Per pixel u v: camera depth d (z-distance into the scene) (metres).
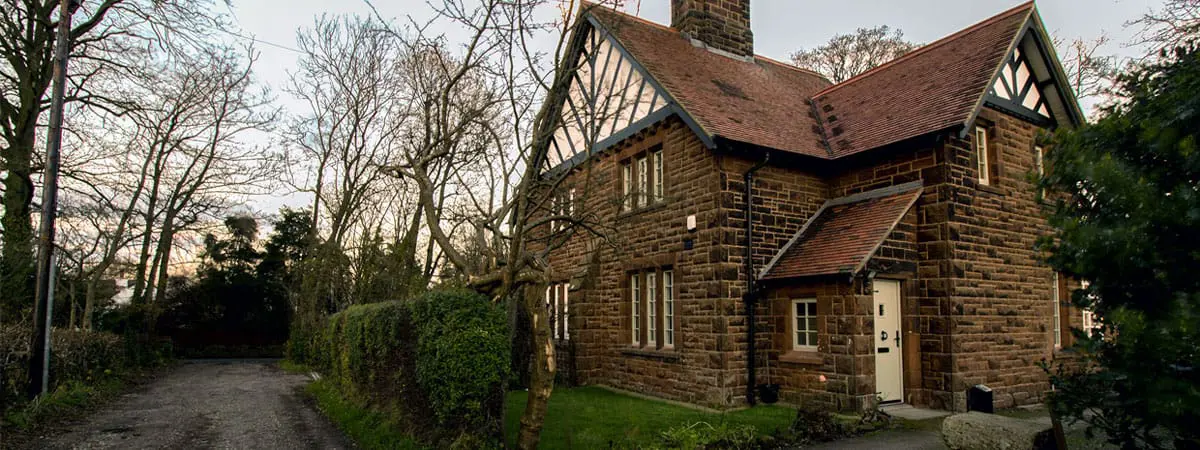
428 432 7.11
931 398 10.20
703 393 10.86
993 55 11.30
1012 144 11.66
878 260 9.94
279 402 12.24
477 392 6.50
